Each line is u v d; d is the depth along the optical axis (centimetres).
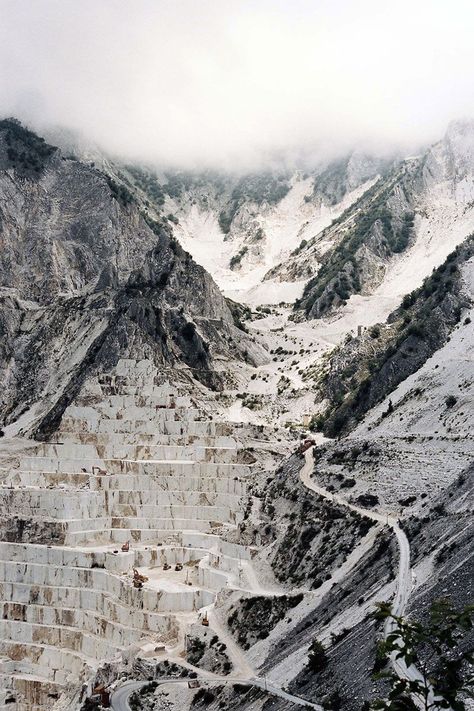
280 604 19562
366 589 17238
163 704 17762
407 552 17512
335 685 14550
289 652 17300
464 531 16262
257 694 16125
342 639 15862
